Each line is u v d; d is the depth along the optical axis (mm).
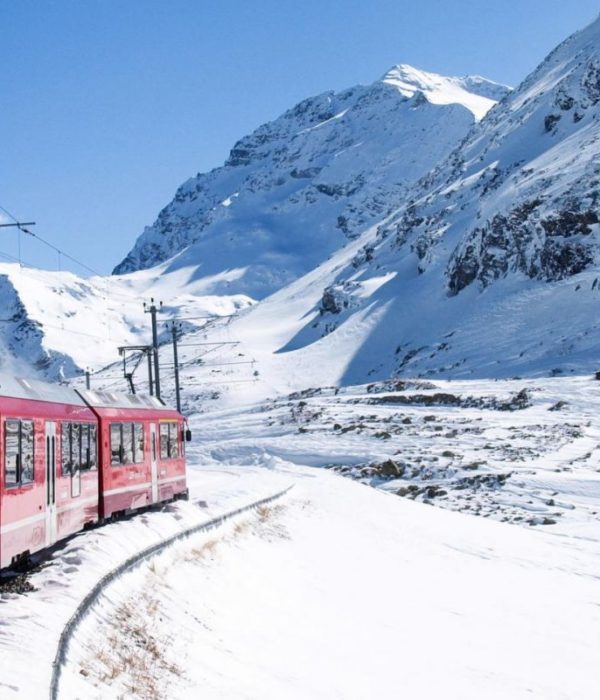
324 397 133625
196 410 184125
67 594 13695
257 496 34500
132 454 24969
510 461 69625
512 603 28203
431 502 57406
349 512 42219
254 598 20625
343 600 24109
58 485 18703
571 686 19484
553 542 41875
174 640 14711
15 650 10602
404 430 89188
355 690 16016
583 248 186000
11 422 16062
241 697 13539
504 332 175250
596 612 28250
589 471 64688
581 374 131125
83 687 10734
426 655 19969
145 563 17562
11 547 15711
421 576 30734
